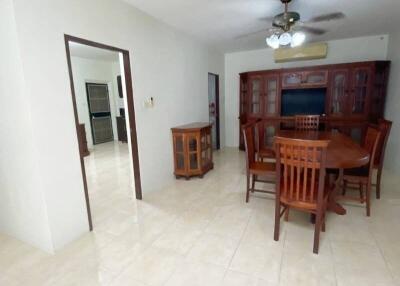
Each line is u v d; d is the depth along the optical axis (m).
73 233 2.21
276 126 5.11
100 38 2.40
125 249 2.07
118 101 7.44
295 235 2.21
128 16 2.75
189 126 3.89
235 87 5.92
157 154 3.43
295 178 1.97
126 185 3.67
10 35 1.73
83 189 2.28
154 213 2.71
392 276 1.68
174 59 3.73
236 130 6.13
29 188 2.02
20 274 1.81
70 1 2.07
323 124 4.75
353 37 4.62
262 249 2.02
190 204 2.92
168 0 2.65
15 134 1.95
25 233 2.19
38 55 1.84
